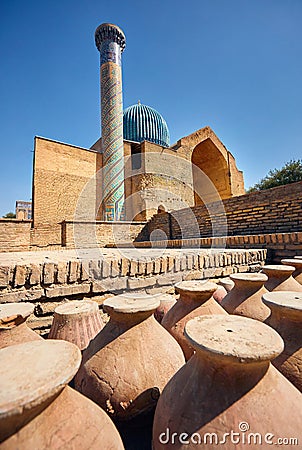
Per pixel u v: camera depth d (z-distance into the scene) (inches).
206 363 33.4
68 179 461.7
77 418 28.5
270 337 34.9
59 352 32.0
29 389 24.0
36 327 82.7
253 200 272.2
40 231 318.3
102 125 468.1
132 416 42.9
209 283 71.1
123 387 42.9
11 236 293.6
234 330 37.4
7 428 22.8
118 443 30.9
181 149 531.8
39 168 435.5
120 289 97.7
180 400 33.1
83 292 91.1
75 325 61.9
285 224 242.2
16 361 29.4
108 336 49.4
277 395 31.2
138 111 643.5
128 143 502.9
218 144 631.2
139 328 49.5
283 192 244.2
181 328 60.9
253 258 148.8
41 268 85.0
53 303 86.4
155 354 47.1
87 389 45.0
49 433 25.3
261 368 32.1
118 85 479.2
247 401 30.0
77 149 478.9
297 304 49.0
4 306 58.4
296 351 45.0
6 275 79.4
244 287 74.8
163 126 674.8
